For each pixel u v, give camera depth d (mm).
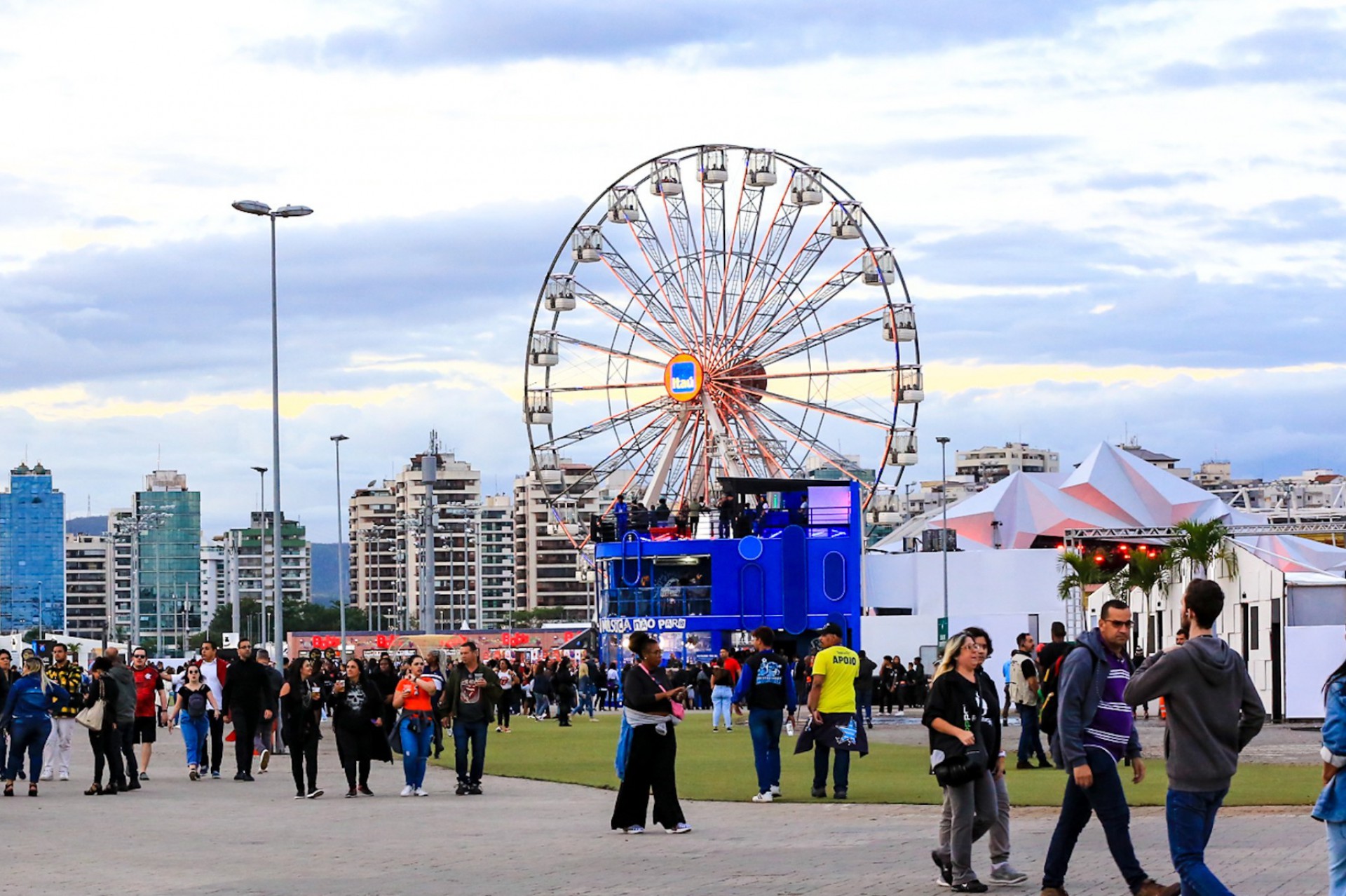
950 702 13891
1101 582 59969
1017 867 15312
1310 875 14086
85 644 127688
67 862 16438
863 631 75438
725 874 15023
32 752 25250
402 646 105000
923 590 84625
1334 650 43625
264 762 30828
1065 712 12609
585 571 84812
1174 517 91000
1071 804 12992
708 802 22953
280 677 30328
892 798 22797
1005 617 69188
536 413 78312
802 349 75688
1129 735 12852
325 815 21656
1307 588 43875
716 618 72625
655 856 16516
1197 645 11375
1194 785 11336
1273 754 31578
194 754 28984
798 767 30188
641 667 19047
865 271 74938
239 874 15344
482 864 16047
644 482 78062
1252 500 133125
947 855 14055
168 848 17734
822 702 23062
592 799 24141
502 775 29688
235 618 160750
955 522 94250
